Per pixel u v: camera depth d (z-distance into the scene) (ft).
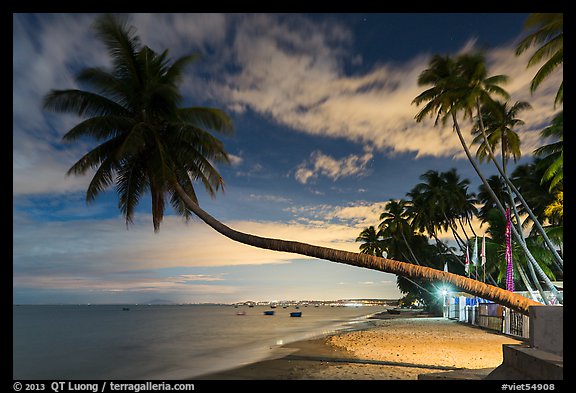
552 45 49.52
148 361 70.28
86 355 85.25
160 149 54.60
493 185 143.43
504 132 86.38
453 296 151.12
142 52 58.85
